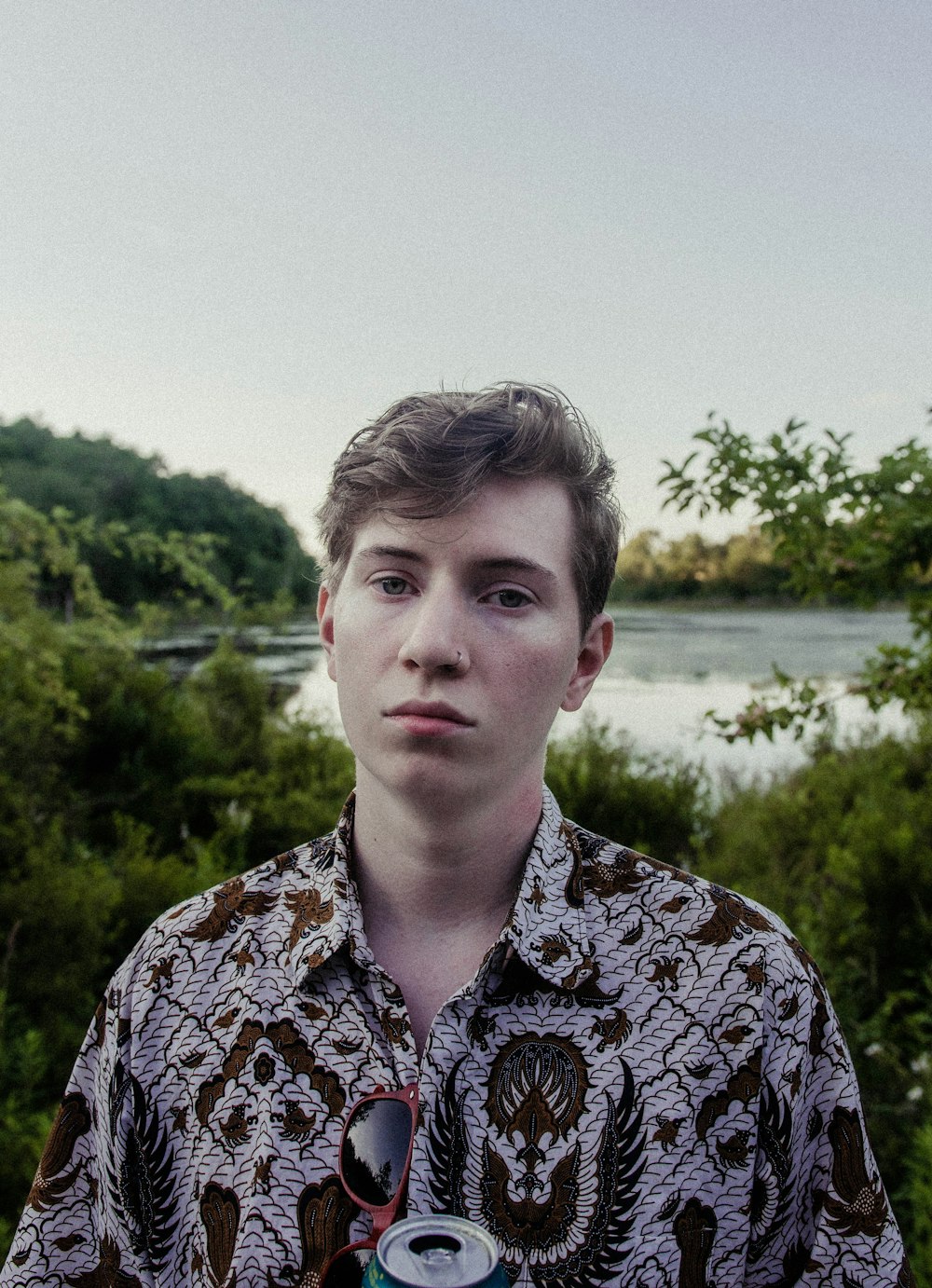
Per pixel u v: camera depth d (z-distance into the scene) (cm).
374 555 89
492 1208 83
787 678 285
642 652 1714
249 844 626
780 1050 90
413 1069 86
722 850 554
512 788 91
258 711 882
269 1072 89
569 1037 88
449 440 86
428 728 83
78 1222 97
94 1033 99
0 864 439
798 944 97
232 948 97
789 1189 92
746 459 264
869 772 615
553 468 90
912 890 400
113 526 674
